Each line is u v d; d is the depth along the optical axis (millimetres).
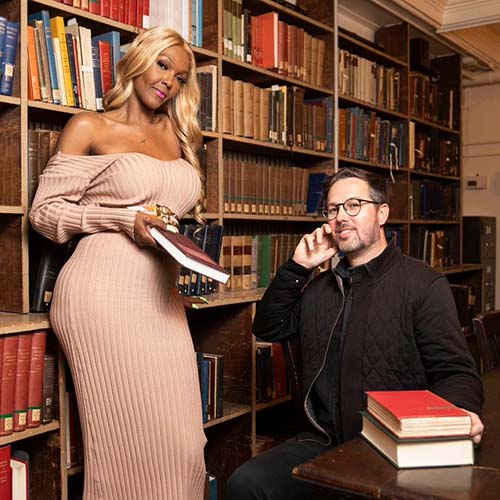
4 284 2273
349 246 2068
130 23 2602
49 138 2225
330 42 3867
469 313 5594
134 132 2189
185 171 2219
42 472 2260
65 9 2330
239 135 3170
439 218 5418
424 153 5172
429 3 4695
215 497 2832
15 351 2076
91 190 2104
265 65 3414
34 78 2250
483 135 6164
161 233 1879
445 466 1275
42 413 2170
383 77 4527
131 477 2033
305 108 3629
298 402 2385
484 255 5840
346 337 2035
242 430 3053
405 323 1987
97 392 2004
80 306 1973
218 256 2959
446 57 5715
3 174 2252
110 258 1997
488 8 4695
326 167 3887
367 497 1243
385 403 1365
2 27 2133
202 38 3035
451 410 1314
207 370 2803
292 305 2287
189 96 2348
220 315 3121
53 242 2240
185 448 2074
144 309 2023
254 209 3311
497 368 2246
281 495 1932
